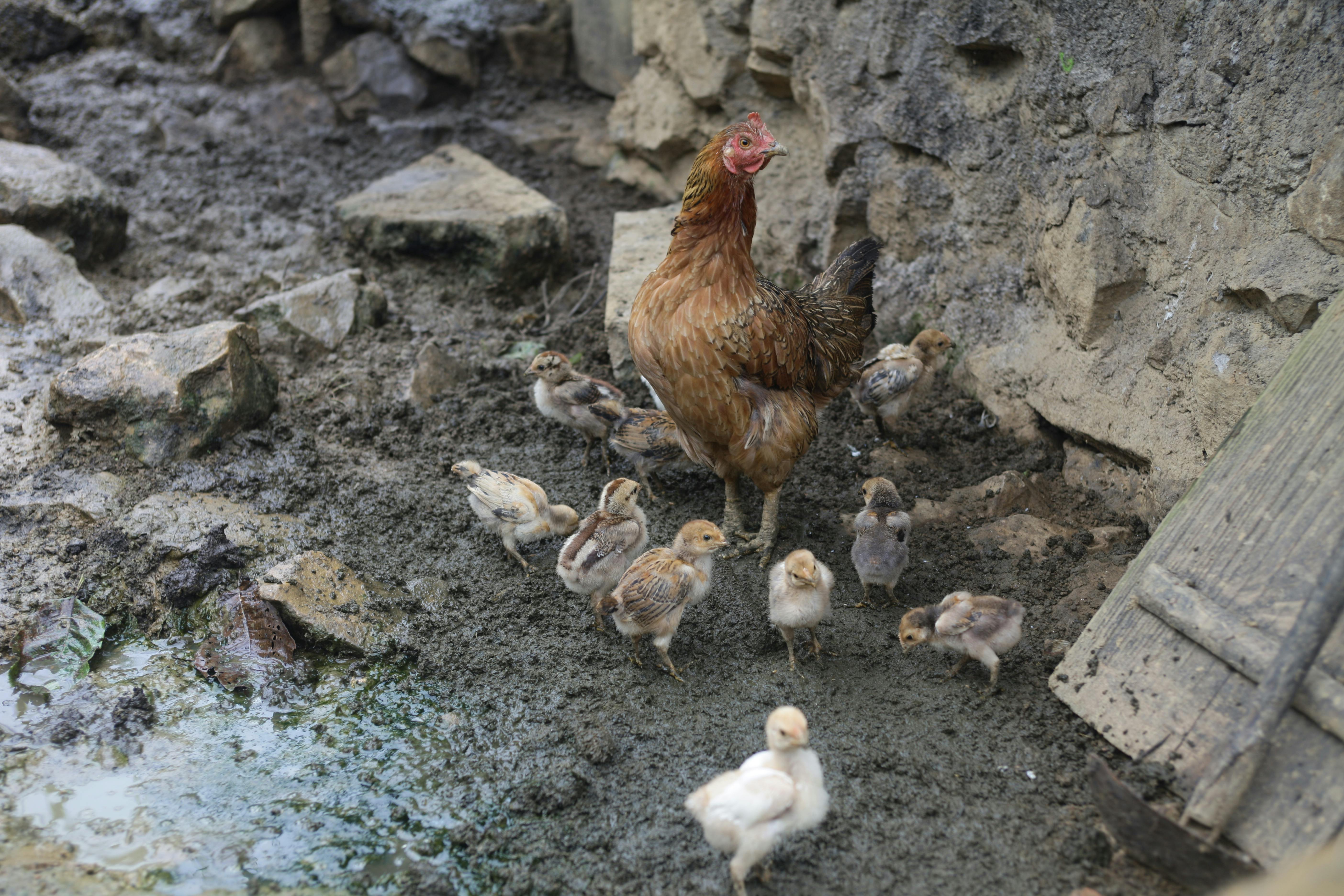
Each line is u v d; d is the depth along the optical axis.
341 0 3.52
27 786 1.93
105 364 2.31
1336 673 1.82
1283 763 1.82
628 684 2.04
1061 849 1.86
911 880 1.85
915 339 2.41
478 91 3.66
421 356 2.51
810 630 2.07
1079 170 2.26
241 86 3.59
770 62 2.71
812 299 2.24
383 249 2.78
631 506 2.11
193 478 2.28
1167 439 2.16
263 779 1.95
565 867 1.87
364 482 2.31
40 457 2.29
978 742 1.96
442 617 2.12
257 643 2.07
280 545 2.19
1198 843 1.79
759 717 2.00
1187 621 1.91
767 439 2.14
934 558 2.20
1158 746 1.90
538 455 2.40
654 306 2.10
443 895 1.85
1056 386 2.30
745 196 2.07
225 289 2.70
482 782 1.94
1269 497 1.92
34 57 3.61
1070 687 1.98
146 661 2.07
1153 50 2.18
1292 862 1.78
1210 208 2.13
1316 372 1.95
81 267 2.73
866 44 2.53
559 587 2.17
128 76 3.56
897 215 2.55
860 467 2.36
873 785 1.92
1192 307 2.15
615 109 3.26
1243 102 2.08
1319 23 2.01
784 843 1.88
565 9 3.69
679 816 1.90
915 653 2.07
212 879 1.86
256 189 3.14
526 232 2.75
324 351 2.56
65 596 2.12
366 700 2.03
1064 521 2.25
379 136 3.43
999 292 2.44
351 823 1.91
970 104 2.42
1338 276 2.01
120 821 1.90
